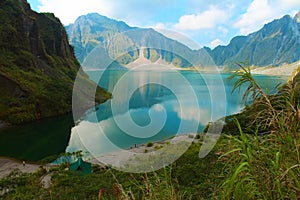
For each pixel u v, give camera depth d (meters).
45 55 64.31
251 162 1.57
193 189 3.45
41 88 44.50
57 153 22.22
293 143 1.53
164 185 2.45
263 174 1.55
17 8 62.44
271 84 1.77
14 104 37.44
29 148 24.84
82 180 7.19
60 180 7.88
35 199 7.13
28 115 36.62
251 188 1.53
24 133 30.83
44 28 72.50
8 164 20.06
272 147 1.63
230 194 1.69
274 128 1.62
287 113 1.56
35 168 18.42
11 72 44.88
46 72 57.59
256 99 1.70
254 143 1.65
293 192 1.44
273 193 1.49
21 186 10.68
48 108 39.97
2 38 53.09
